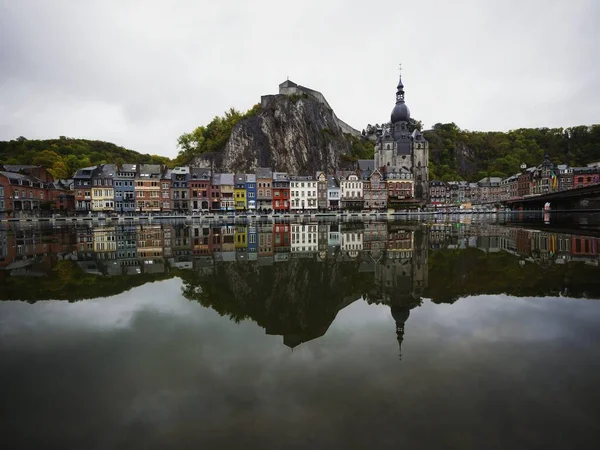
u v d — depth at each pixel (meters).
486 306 9.63
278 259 18.81
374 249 22.52
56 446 4.22
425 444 4.16
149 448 4.19
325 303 10.28
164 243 28.28
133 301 10.59
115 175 111.19
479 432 4.36
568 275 13.39
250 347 7.12
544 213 98.12
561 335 7.46
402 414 4.79
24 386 5.66
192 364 6.40
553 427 4.46
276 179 128.38
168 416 4.84
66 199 112.50
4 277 14.27
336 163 185.75
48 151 147.12
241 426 4.58
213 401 5.19
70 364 6.43
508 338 7.38
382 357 6.57
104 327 8.35
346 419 4.68
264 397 5.27
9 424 4.70
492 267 15.30
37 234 39.22
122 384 5.70
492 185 199.00
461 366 6.14
